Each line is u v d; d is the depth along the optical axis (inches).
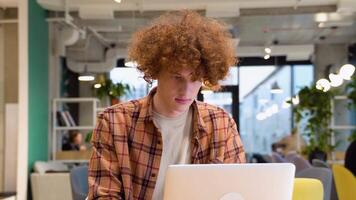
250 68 388.5
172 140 57.1
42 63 252.4
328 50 382.3
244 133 386.9
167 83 52.8
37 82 241.8
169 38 51.6
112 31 311.3
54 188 222.8
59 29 276.8
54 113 267.3
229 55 54.9
